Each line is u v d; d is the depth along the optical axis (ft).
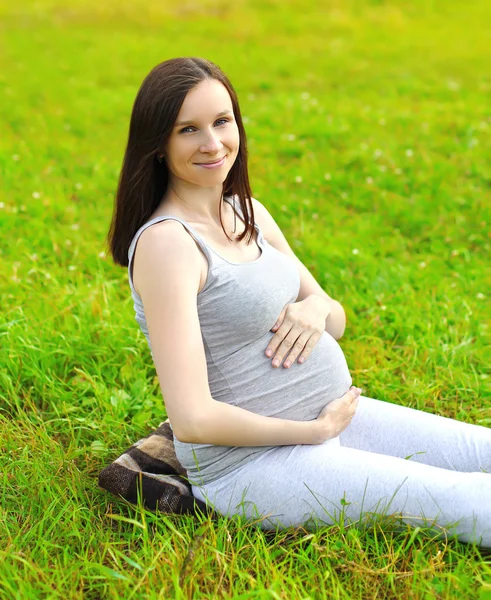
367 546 8.19
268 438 8.20
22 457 10.04
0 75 31.78
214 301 8.07
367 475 8.13
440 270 16.12
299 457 8.34
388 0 47.70
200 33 40.63
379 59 34.81
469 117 26.11
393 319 14.03
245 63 34.22
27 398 11.47
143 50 36.47
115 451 10.49
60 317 13.43
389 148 23.09
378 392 11.80
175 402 7.63
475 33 39.63
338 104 27.89
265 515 8.36
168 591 7.66
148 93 7.87
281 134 24.49
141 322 8.40
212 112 7.88
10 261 15.87
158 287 7.72
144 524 8.37
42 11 45.57
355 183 20.85
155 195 8.33
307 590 7.84
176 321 7.64
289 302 8.93
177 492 8.84
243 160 8.71
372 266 16.06
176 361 7.61
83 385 11.78
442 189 20.03
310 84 31.14
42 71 32.58
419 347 13.01
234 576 7.96
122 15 44.88
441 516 7.98
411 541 8.00
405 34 39.81
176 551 8.07
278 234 9.81
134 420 11.18
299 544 8.46
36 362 12.00
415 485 8.03
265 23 42.83
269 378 8.50
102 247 16.47
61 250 16.57
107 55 35.53
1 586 7.80
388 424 9.32
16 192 19.85
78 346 12.61
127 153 8.16
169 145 7.98
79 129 25.59
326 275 15.65
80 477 9.76
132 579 7.78
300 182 21.02
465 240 17.83
